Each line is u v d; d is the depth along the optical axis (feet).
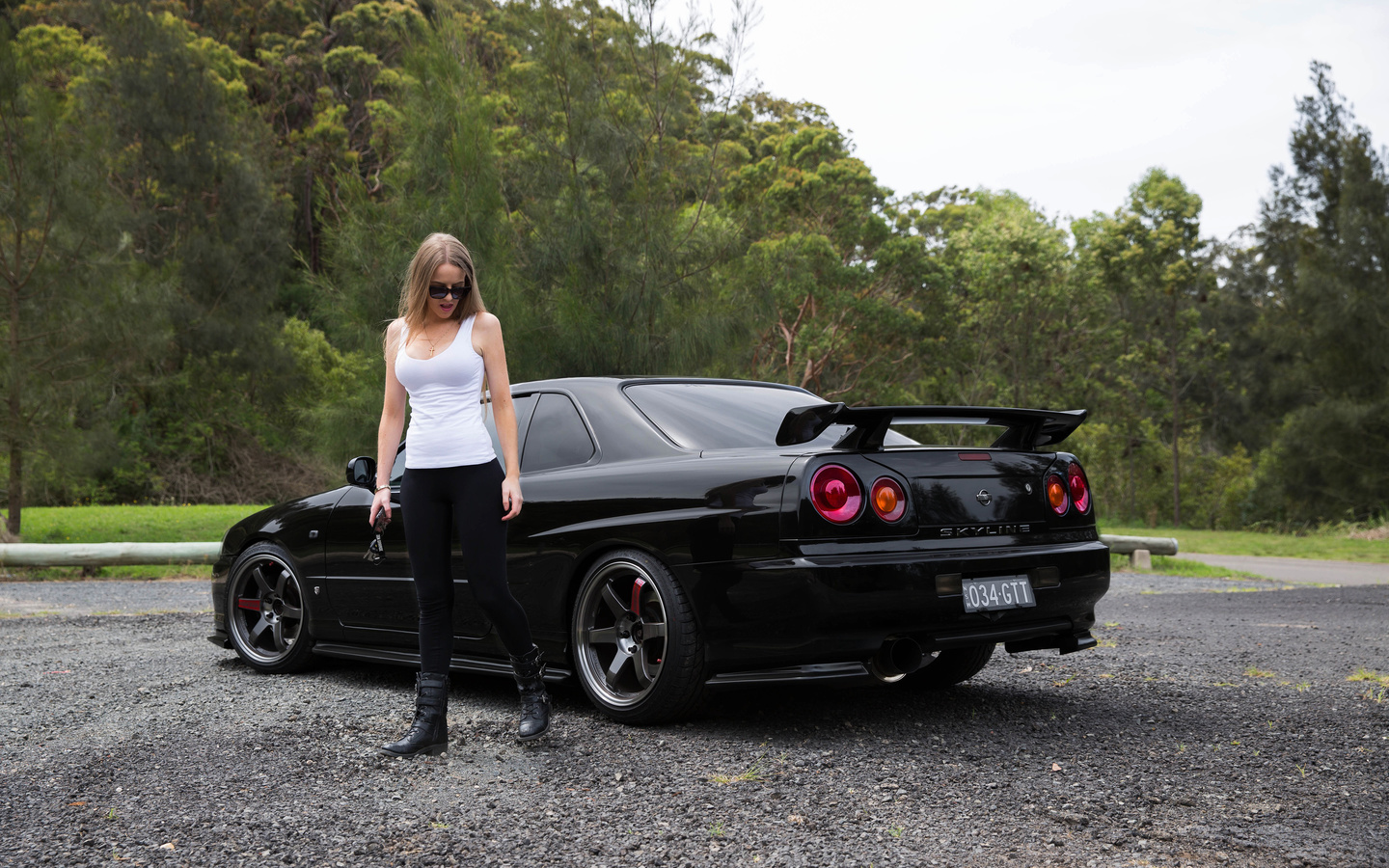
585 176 39.63
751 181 112.98
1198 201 127.65
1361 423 92.84
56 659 17.03
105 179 49.49
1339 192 109.09
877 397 114.73
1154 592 31.83
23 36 48.57
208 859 7.77
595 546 12.12
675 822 8.57
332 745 11.09
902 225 123.65
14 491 47.67
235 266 95.45
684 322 38.58
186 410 99.25
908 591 10.85
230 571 16.30
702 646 11.41
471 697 13.75
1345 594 31.01
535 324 38.19
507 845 8.05
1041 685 14.61
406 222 38.58
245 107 126.72
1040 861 7.68
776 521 10.85
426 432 10.64
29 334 45.60
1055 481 12.48
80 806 9.03
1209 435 165.58
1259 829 8.34
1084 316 129.80
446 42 40.88
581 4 40.34
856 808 8.89
